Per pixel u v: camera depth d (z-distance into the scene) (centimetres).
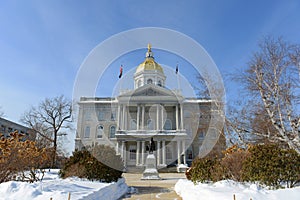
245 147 1237
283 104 1132
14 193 513
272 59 1159
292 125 1045
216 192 588
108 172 934
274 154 658
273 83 1130
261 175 645
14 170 774
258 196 512
